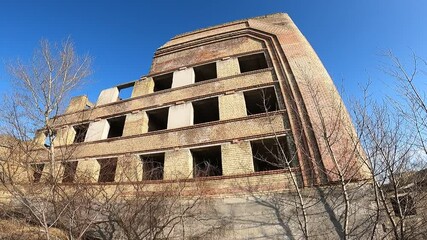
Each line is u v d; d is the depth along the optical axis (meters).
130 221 11.47
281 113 15.37
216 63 20.39
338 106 14.28
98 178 17.56
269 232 11.42
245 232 11.70
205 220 12.42
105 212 12.89
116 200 13.79
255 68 21.47
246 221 11.99
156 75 22.16
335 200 11.30
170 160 16.00
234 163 14.38
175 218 11.70
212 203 12.96
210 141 15.68
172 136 17.03
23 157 12.63
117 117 20.66
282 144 15.39
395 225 9.12
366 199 10.85
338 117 13.04
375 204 10.63
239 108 16.67
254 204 12.44
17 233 10.31
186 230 12.30
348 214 10.43
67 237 10.11
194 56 22.20
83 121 21.09
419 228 9.36
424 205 9.73
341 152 12.38
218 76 19.38
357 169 10.63
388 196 10.27
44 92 13.05
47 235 9.03
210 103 18.88
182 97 19.11
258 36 21.12
